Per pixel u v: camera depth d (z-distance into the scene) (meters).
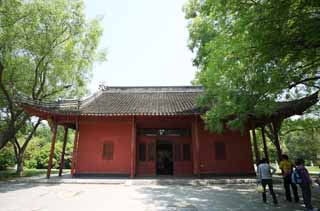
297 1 5.65
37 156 30.89
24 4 15.45
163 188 11.93
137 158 16.92
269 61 6.76
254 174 16.00
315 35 5.67
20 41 16.20
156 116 15.08
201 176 15.94
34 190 11.30
